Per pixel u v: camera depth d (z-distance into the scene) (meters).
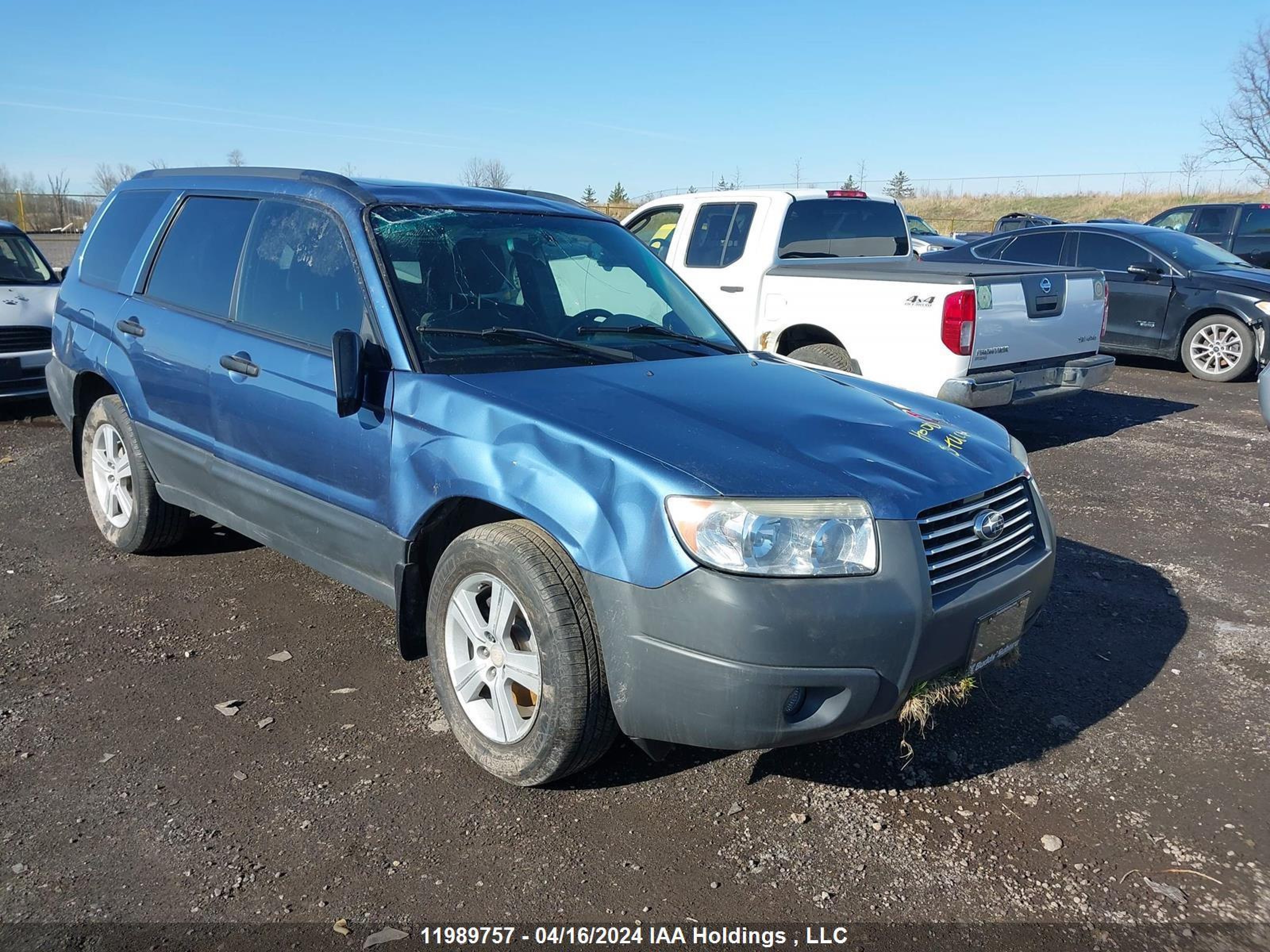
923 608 2.76
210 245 4.39
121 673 3.87
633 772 3.28
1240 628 4.55
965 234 28.70
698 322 4.38
